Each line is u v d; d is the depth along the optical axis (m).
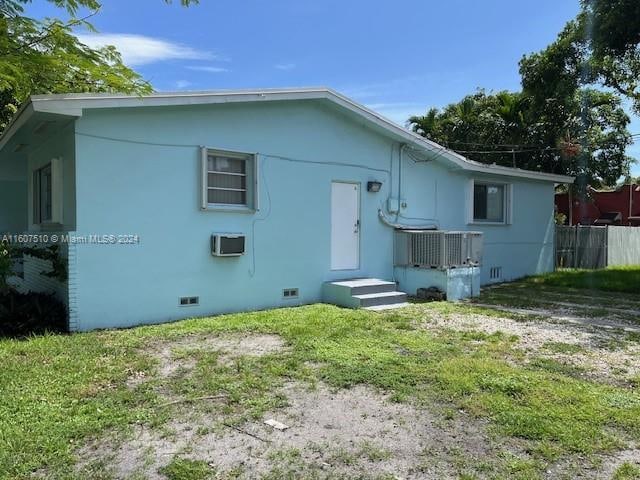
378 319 7.22
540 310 8.31
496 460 2.92
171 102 6.87
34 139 7.98
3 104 12.32
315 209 8.96
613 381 4.46
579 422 3.44
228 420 3.49
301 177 8.73
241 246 7.79
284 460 2.92
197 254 7.45
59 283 6.97
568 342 5.97
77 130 6.38
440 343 5.78
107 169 6.61
